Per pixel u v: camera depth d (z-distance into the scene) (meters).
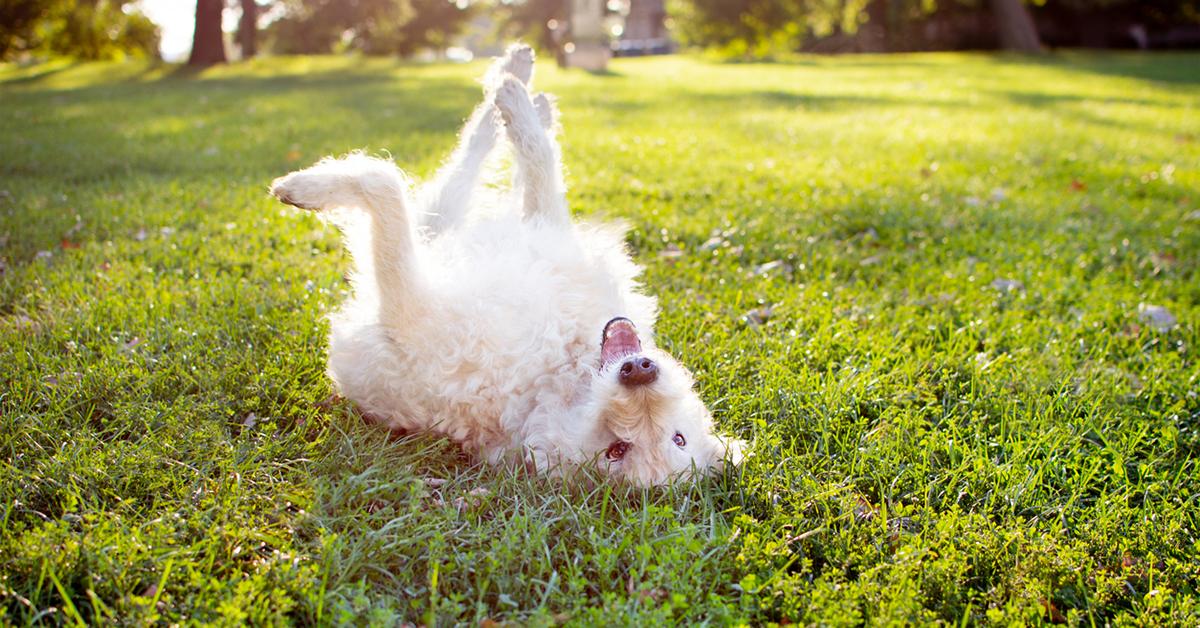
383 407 3.31
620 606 2.41
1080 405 3.92
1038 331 4.70
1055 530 3.04
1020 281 5.51
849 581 2.73
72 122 11.64
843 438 3.56
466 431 3.24
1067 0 42.97
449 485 3.12
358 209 3.01
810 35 46.16
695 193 7.38
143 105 14.30
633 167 8.44
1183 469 3.47
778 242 6.04
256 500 2.90
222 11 28.11
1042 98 18.03
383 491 2.99
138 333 4.00
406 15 55.84
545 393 3.13
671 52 55.62
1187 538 3.05
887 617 2.47
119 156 8.68
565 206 3.89
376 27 56.25
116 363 3.61
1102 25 44.12
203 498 2.85
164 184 7.24
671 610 2.44
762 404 3.74
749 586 2.54
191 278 4.89
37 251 5.25
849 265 5.68
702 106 15.05
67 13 40.00
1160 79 23.58
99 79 22.53
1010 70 26.98
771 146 10.37
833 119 13.44
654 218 6.40
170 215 6.14
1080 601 2.74
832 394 3.77
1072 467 3.42
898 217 6.79
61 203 6.43
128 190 6.93
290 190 2.98
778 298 4.95
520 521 2.79
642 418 2.90
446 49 59.50
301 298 4.55
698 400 3.35
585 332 3.26
